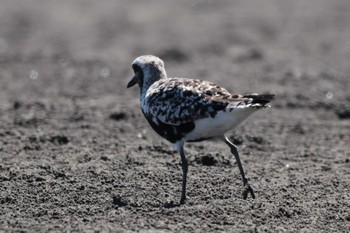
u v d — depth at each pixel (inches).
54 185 450.3
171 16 1285.7
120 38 1109.1
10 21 1227.9
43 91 784.3
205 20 1248.2
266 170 495.8
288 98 739.4
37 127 616.7
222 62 946.7
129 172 476.7
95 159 509.0
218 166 498.9
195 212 403.9
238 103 397.1
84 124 625.6
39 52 1017.5
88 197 431.2
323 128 635.5
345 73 874.1
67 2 1413.6
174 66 927.7
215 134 423.8
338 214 407.8
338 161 524.1
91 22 1233.4
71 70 907.4
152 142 561.3
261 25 1200.2
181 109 418.9
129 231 375.2
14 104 701.9
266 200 428.5
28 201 425.7
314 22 1221.1
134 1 1433.3
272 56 982.4
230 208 411.2
